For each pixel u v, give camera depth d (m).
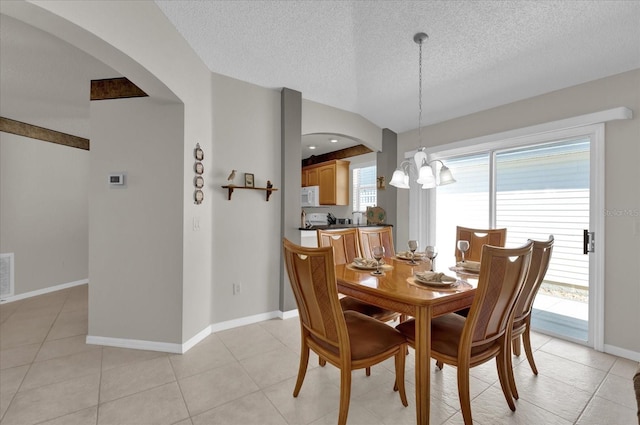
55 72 2.54
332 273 1.48
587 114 2.51
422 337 1.53
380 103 3.59
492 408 1.77
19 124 3.84
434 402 1.84
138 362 2.27
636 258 2.31
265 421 1.66
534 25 2.16
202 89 2.71
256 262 3.12
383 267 2.28
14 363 2.24
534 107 2.90
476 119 3.38
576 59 2.38
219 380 2.04
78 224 4.57
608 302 2.45
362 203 5.60
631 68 2.32
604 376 2.11
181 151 2.45
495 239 2.68
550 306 2.87
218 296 2.89
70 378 2.04
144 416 1.68
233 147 2.98
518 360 2.35
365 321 1.91
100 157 2.55
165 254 2.46
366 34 2.45
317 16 2.25
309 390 1.95
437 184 2.39
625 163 2.36
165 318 2.46
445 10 2.14
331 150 6.11
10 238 3.76
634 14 1.95
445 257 3.78
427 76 2.94
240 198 3.02
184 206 2.45
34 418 1.66
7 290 3.72
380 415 1.72
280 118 3.30
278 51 2.64
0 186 3.67
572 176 2.72
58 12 1.38
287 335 2.79
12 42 2.13
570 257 2.73
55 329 2.87
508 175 3.19
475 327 1.53
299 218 3.33
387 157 4.21
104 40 1.61
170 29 2.22
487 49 2.46
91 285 2.55
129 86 2.52
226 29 2.35
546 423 1.65
